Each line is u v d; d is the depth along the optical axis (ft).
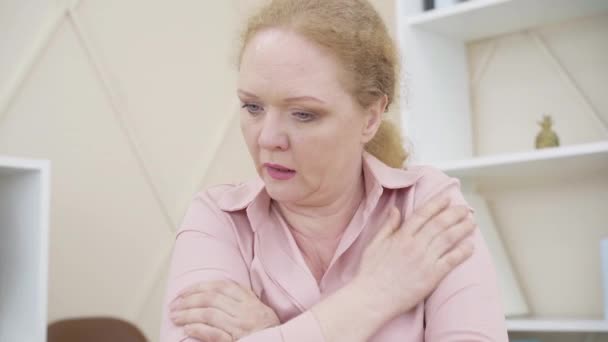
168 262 7.45
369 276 3.20
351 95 3.05
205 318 3.28
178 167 7.65
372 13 3.20
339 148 3.08
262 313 3.26
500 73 7.96
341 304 3.11
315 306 3.13
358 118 3.13
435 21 7.34
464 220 3.34
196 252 3.53
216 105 8.13
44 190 5.38
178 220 7.57
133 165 7.25
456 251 3.25
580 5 7.03
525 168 6.93
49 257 6.45
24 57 6.48
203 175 7.85
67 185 6.66
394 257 3.22
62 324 6.07
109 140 7.06
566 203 7.39
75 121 6.81
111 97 7.09
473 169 6.99
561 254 7.39
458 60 7.98
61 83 6.73
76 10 6.90
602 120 7.29
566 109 7.50
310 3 3.00
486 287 3.25
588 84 7.39
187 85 7.84
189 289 3.39
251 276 3.49
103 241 6.89
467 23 7.46
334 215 3.43
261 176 3.17
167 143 7.57
